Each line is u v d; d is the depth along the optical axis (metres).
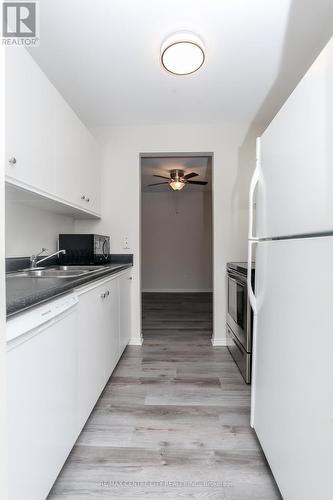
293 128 1.01
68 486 1.21
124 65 1.92
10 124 1.26
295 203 0.99
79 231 2.97
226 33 1.62
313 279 0.86
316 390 0.83
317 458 0.82
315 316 0.84
